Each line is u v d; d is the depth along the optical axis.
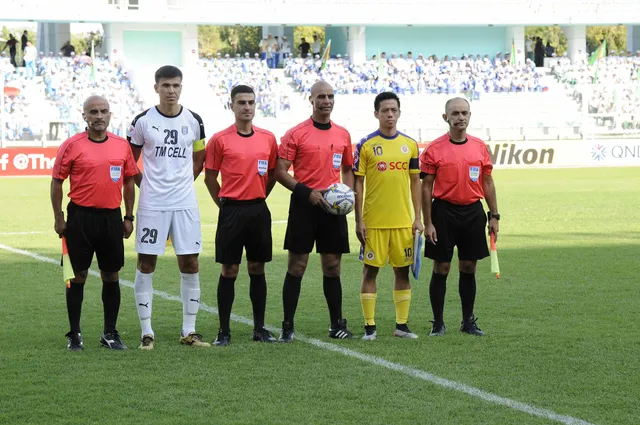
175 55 66.25
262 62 65.25
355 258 19.55
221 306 11.47
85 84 58.41
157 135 11.24
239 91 11.42
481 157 11.81
